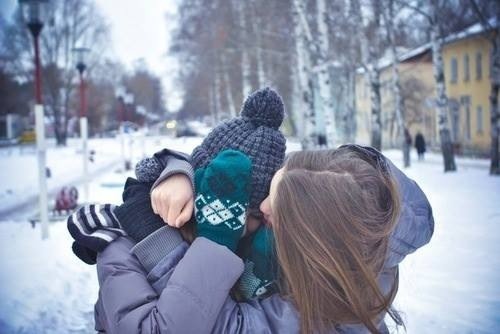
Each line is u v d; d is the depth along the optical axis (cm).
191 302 117
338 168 124
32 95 5112
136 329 118
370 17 2005
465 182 1527
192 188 131
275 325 125
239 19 2572
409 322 416
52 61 4944
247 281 133
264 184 133
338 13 1995
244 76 2659
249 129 139
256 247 132
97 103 6319
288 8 2056
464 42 3709
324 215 115
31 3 960
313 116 1742
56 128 5181
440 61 1966
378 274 123
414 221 138
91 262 141
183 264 121
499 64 1798
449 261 605
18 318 473
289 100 3372
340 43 2459
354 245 115
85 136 1526
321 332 118
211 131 143
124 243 133
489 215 912
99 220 137
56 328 452
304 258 115
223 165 124
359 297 114
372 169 126
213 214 122
